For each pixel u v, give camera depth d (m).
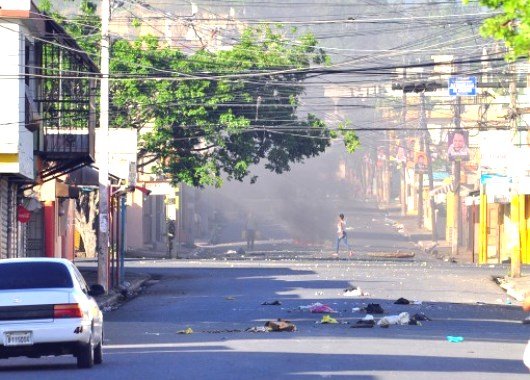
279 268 99.50
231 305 67.06
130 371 34.25
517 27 39.31
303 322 56.47
